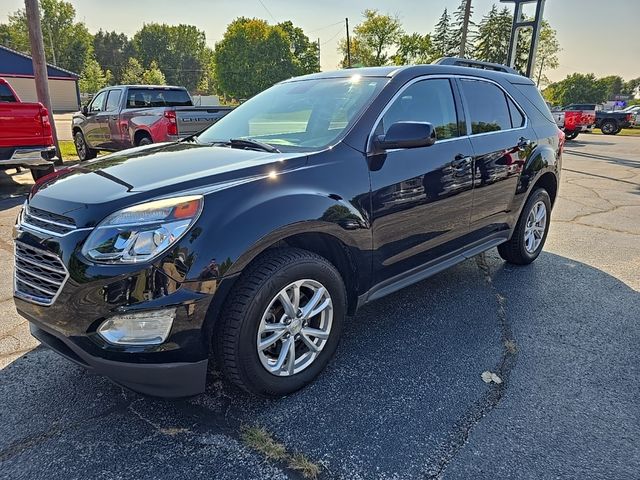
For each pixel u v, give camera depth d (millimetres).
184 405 2359
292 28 70125
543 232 4574
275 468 1954
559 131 4621
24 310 2244
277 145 2834
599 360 2820
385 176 2734
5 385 2498
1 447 2055
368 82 3086
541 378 2625
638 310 3521
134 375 1999
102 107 10844
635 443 2109
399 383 2568
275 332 2328
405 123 2613
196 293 1986
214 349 2248
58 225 2080
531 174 4047
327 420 2256
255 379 2266
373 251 2725
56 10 74438
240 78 65688
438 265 3359
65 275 1984
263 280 2176
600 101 89375
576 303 3641
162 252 1941
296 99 3297
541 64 55188
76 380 2555
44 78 10086
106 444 2080
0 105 6855
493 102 3773
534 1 11562
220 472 1930
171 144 3287
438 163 3080
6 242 4891
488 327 3230
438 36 53000
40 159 7391
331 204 2422
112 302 1924
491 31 45812
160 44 102750
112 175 2391
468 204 3410
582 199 7797
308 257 2369
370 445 2090
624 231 5812
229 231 2055
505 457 2021
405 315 3408
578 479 1901
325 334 2551
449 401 2410
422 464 1980
